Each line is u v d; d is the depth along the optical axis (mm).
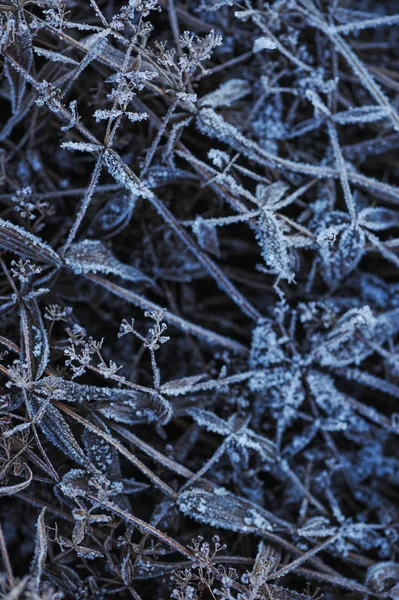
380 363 581
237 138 558
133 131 577
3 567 542
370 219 568
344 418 569
